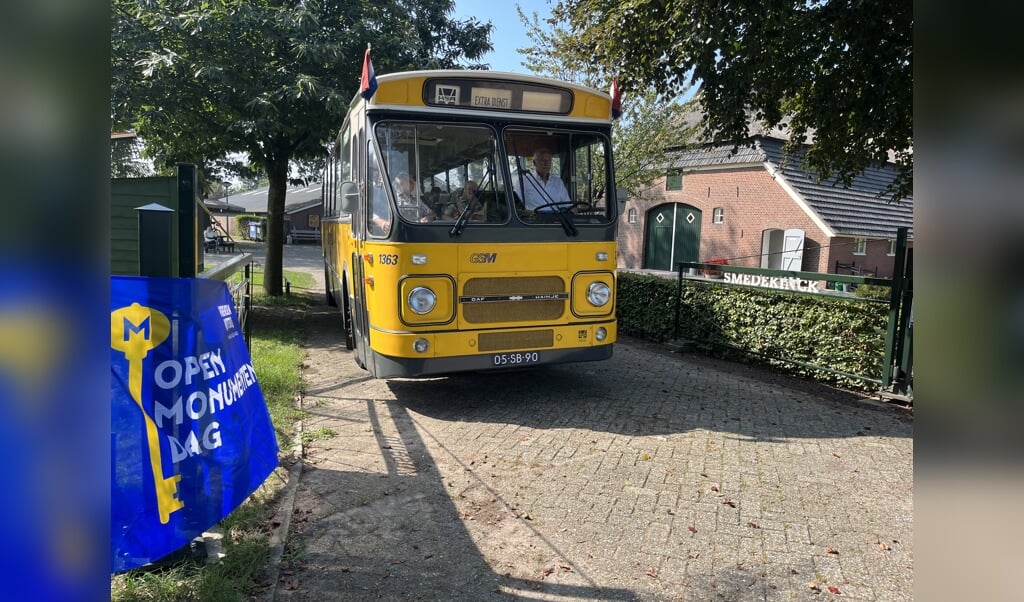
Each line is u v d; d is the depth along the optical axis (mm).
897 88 8508
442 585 3385
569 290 6508
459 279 6070
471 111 6234
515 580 3453
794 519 4223
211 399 3260
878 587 3451
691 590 3395
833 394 7504
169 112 10438
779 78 8859
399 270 5938
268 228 14750
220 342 3439
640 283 10859
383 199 6035
